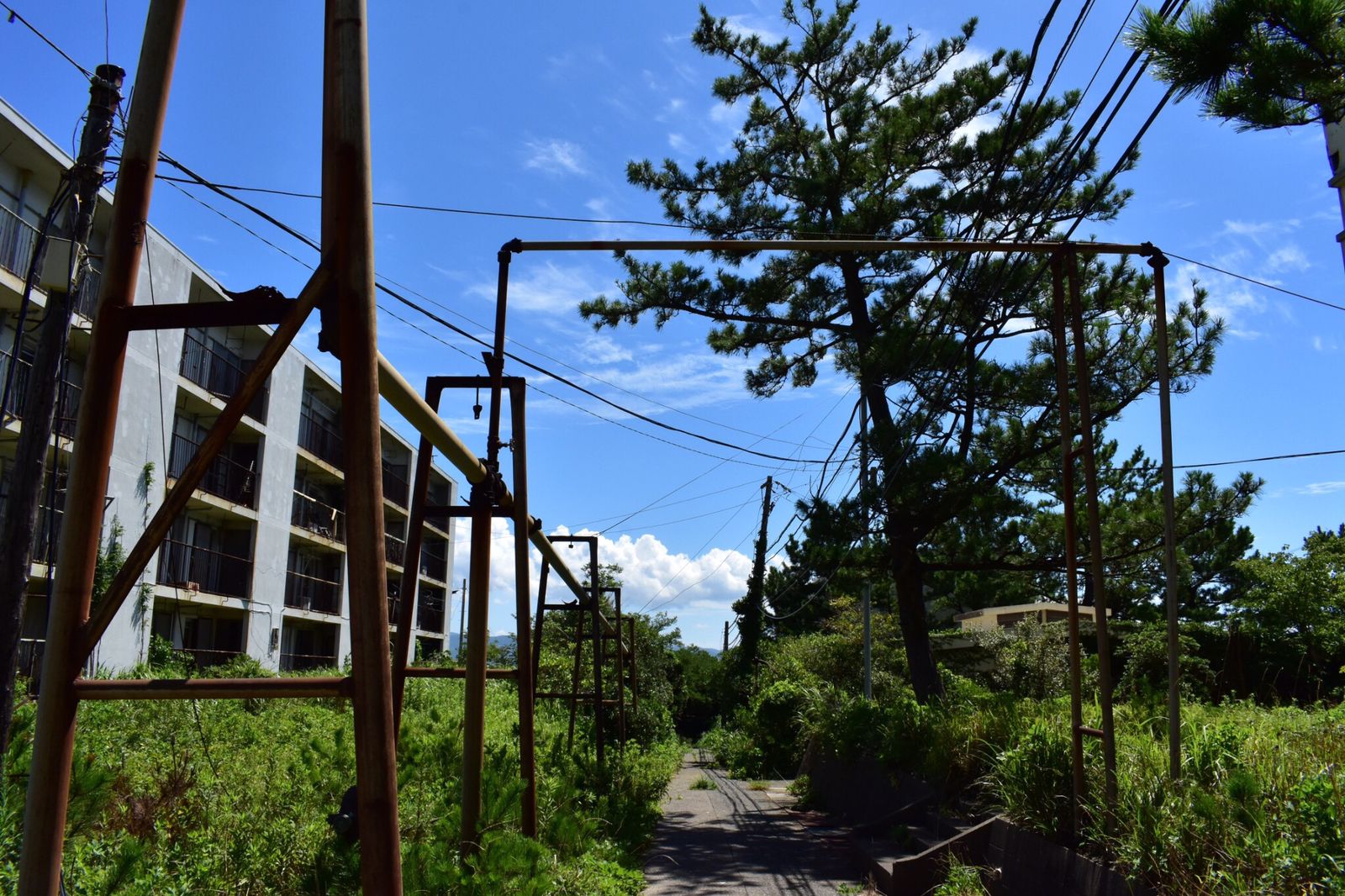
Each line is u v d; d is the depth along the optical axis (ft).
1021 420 44.55
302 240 28.91
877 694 71.77
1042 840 23.31
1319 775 16.15
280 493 87.61
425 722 35.45
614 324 53.16
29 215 54.08
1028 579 75.31
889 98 51.96
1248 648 57.00
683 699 128.06
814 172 50.19
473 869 16.60
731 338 55.11
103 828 17.74
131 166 10.18
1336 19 13.33
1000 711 34.01
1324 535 64.08
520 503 22.48
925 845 30.96
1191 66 14.47
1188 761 20.67
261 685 9.29
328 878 14.90
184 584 71.77
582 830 23.04
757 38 50.70
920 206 47.93
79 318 53.83
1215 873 15.90
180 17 10.68
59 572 9.46
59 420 24.31
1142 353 42.39
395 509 121.80
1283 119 14.44
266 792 21.53
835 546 44.37
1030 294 41.93
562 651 89.56
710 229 51.52
